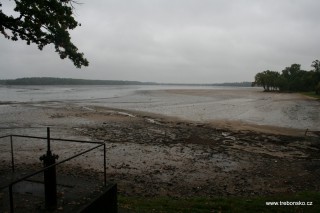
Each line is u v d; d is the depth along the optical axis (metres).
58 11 11.46
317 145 20.80
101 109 42.66
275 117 36.75
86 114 35.53
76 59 13.52
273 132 26.12
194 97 77.94
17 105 46.62
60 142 19.28
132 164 14.79
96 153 16.75
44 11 11.48
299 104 58.56
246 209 8.26
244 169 14.52
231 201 9.22
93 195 5.61
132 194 10.47
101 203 5.66
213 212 7.91
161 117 34.78
